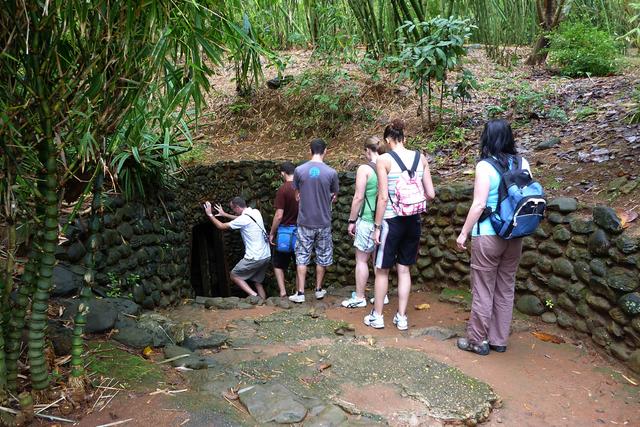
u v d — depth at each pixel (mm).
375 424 2420
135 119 2512
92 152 2246
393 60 6508
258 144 7344
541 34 8594
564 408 2750
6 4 1888
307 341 3564
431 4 8773
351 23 8898
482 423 2584
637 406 2768
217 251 7527
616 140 4750
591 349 3404
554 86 7141
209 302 4703
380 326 3867
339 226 5938
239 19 2566
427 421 2469
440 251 4773
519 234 3053
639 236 3127
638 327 3033
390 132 3641
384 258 3711
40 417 2324
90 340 3082
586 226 3527
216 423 2365
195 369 2949
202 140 7430
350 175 5812
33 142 2176
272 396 2594
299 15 8312
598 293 3373
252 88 8039
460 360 3254
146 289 4492
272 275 7133
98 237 3904
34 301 2289
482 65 8742
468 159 5457
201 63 2385
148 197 4844
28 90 1999
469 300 4359
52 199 2219
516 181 3055
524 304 3953
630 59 8484
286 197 5176
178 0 2129
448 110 6332
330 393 2713
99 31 2066
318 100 7453
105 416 2379
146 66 2230
